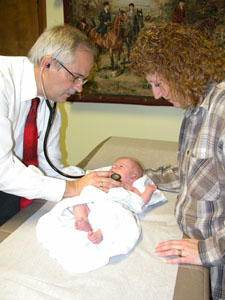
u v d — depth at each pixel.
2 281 0.84
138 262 0.94
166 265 0.92
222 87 0.91
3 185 1.10
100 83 2.29
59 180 1.19
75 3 2.15
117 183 1.21
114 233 0.98
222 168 0.93
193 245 0.94
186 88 0.87
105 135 2.57
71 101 2.43
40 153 1.49
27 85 1.22
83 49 1.14
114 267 0.91
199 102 0.95
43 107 1.39
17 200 1.40
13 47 2.43
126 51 2.16
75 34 1.14
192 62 0.84
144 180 1.32
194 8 1.94
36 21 2.32
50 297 0.79
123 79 2.24
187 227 1.05
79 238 0.97
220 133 0.89
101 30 2.16
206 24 1.96
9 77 1.16
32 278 0.86
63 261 0.90
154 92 0.99
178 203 1.12
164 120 2.35
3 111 1.09
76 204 1.08
